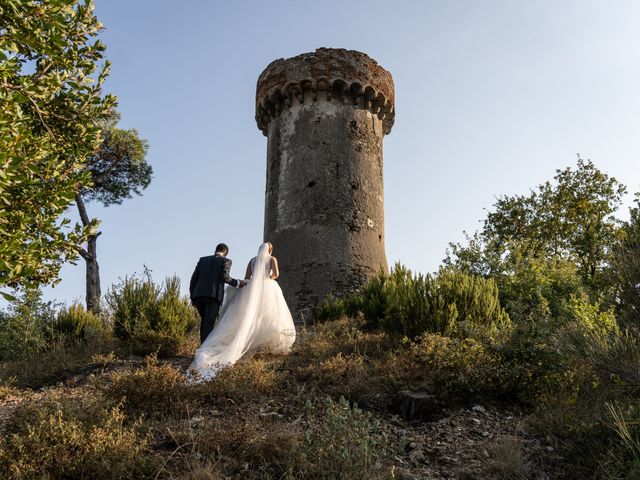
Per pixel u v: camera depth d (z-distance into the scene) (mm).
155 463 3895
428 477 4141
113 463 3781
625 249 4719
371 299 10727
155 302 9523
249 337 7148
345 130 14688
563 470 4305
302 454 3947
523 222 25484
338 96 14945
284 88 14961
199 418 4965
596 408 4805
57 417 4293
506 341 6230
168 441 4414
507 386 5832
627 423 4211
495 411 5613
